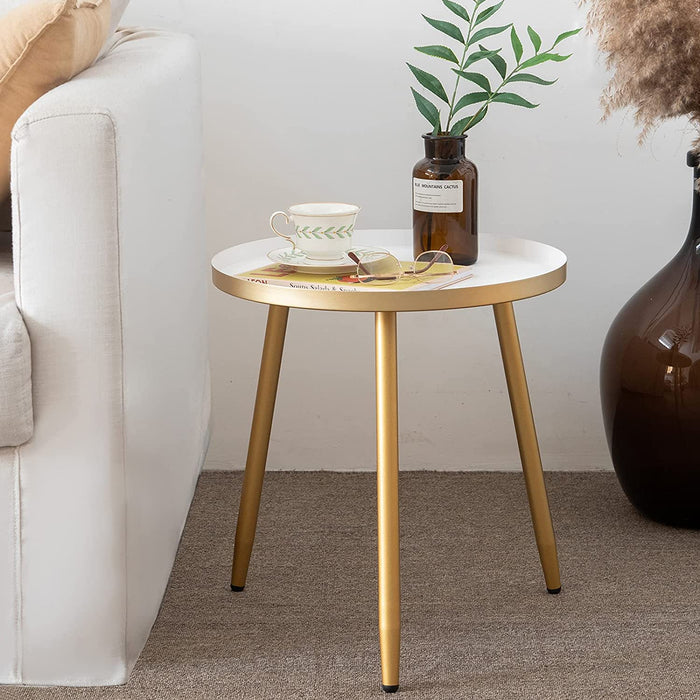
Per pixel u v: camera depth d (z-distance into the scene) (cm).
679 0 145
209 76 192
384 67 191
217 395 204
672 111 156
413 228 148
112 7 153
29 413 117
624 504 188
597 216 196
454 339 201
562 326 201
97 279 116
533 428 152
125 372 120
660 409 166
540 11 188
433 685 129
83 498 120
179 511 147
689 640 139
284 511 186
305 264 137
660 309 168
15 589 122
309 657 136
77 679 125
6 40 124
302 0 188
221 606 151
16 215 115
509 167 195
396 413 126
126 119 117
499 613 148
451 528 178
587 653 136
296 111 193
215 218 197
